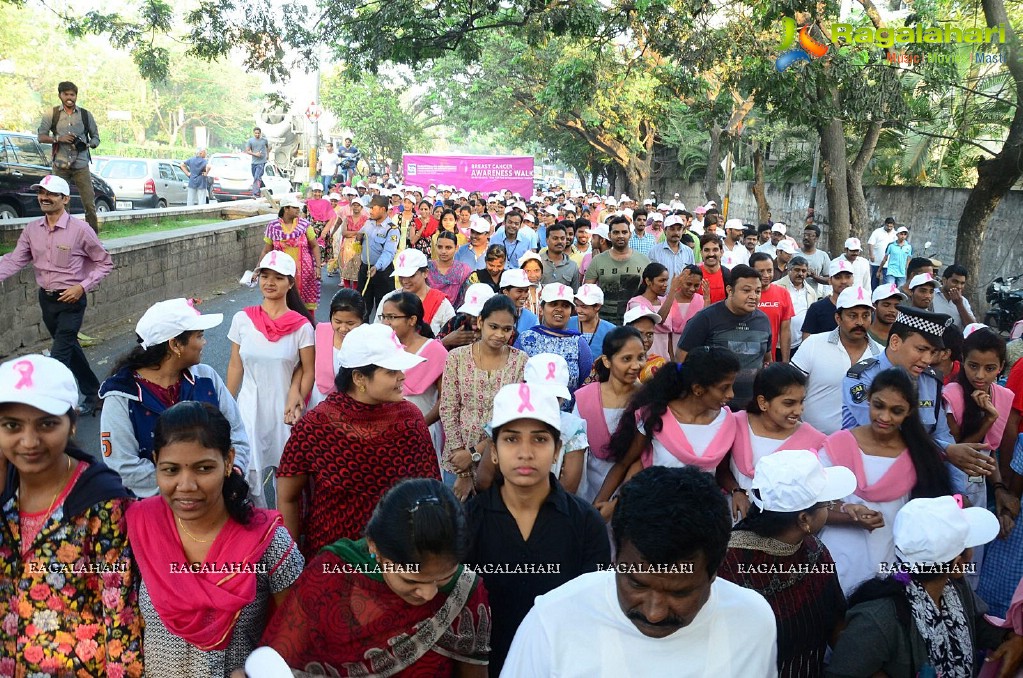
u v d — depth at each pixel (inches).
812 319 286.4
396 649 96.3
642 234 469.4
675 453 156.8
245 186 1141.7
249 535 104.7
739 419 162.7
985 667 124.3
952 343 205.6
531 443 116.3
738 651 86.2
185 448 99.6
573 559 121.8
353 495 137.9
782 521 109.5
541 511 121.6
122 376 146.9
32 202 609.3
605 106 1120.2
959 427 185.5
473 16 562.6
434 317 262.8
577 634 86.0
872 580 111.8
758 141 991.0
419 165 1103.6
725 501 84.9
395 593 95.3
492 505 122.0
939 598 109.2
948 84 520.4
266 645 96.9
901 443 150.8
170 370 149.8
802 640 111.3
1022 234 593.6
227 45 573.3
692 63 574.9
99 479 105.3
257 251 685.9
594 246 432.5
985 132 697.6
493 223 639.8
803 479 107.3
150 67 573.6
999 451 190.4
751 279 228.4
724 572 110.1
